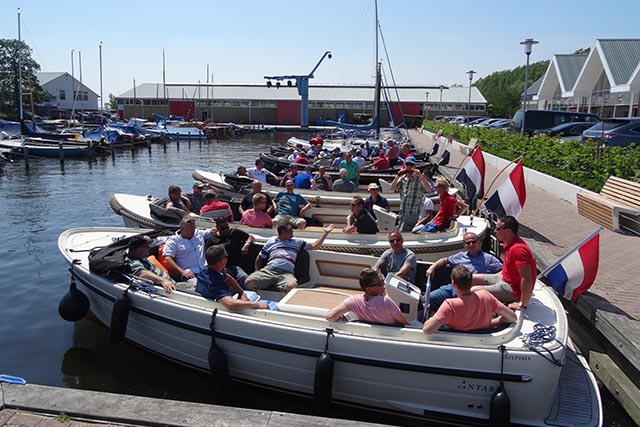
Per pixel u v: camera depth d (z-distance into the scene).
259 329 5.02
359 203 7.88
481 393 4.48
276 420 3.63
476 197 10.13
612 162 12.27
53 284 8.76
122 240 6.84
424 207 8.90
